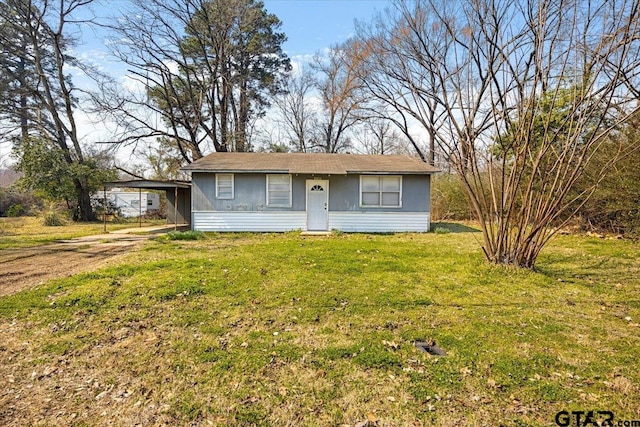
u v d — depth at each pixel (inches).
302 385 112.4
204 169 524.7
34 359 131.3
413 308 179.8
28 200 956.6
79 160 817.5
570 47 222.5
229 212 542.6
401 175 547.8
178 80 893.2
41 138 789.9
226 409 101.0
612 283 225.0
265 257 306.0
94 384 114.9
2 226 671.8
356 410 99.8
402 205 550.9
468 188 269.4
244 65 1023.6
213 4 799.1
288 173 538.9
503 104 250.8
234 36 890.7
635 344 138.5
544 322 161.3
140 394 109.1
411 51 530.6
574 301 190.4
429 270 256.5
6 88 812.0
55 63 853.2
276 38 1051.3
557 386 109.3
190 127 848.3
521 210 250.2
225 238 467.2
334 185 549.6
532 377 114.6
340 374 118.4
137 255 326.6
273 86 1091.9
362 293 202.2
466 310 176.9
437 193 777.6
